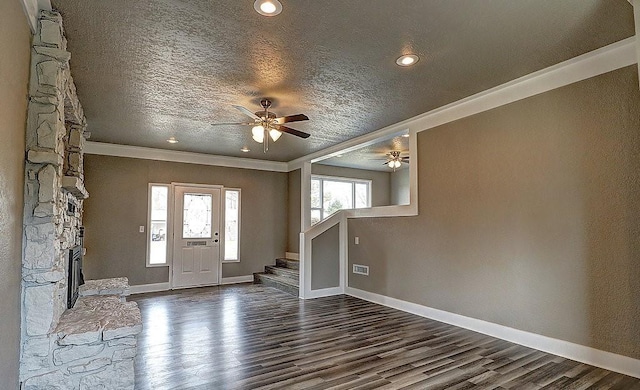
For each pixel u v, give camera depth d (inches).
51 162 93.5
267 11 95.7
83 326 103.6
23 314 90.0
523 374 114.7
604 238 119.7
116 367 102.5
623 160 116.0
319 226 241.1
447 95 159.5
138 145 253.1
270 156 294.5
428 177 185.8
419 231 191.5
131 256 253.0
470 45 115.0
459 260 168.9
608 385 106.5
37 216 92.0
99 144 245.0
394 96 159.9
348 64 128.1
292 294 245.3
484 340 147.6
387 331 160.7
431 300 183.0
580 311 125.1
